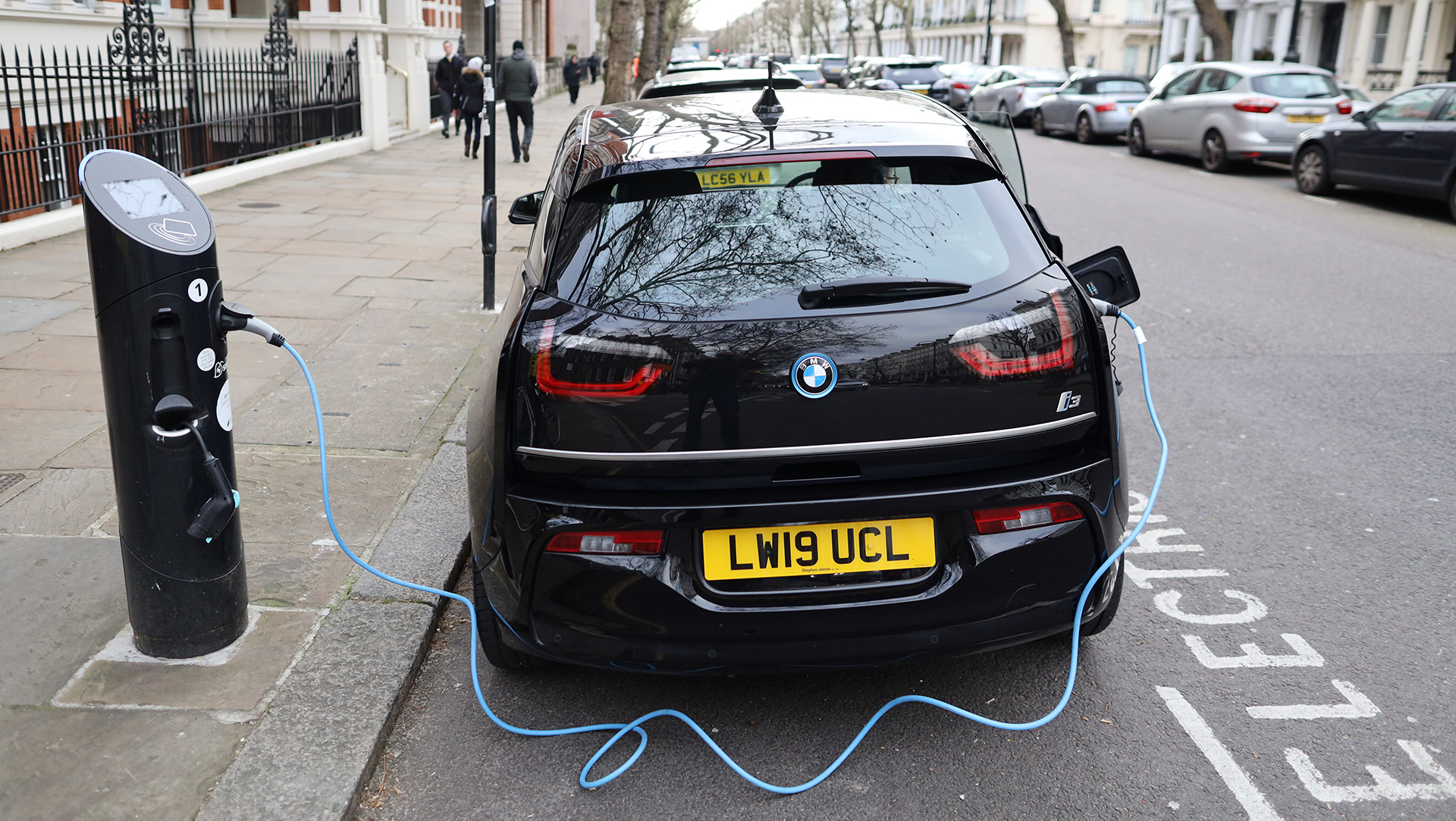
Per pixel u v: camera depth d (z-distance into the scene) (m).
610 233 2.81
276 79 15.30
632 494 2.60
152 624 3.10
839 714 3.07
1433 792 2.70
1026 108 25.34
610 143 3.12
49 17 12.27
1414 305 7.94
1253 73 15.86
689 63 15.58
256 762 2.72
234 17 18.11
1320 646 3.39
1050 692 3.16
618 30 19.55
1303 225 11.48
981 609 2.65
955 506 2.60
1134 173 16.20
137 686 3.01
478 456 2.86
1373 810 2.64
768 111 3.31
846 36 126.12
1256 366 6.45
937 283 2.64
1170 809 2.66
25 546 3.80
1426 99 12.13
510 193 13.18
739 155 2.91
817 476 2.59
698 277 2.68
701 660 2.63
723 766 2.85
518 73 16.00
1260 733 2.95
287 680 3.06
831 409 2.54
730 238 2.76
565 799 2.73
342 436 4.96
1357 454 5.02
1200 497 4.55
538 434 2.61
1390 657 3.32
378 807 2.70
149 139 11.55
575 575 2.60
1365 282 8.70
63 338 6.44
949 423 2.58
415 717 3.07
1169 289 8.48
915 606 2.62
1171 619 3.56
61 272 8.20
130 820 2.52
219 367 3.01
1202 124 16.42
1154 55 78.88
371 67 17.56
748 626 2.60
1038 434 2.64
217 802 2.59
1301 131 15.40
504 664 3.18
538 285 2.83
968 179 2.99
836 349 2.54
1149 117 18.02
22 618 3.33
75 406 5.29
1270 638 3.44
